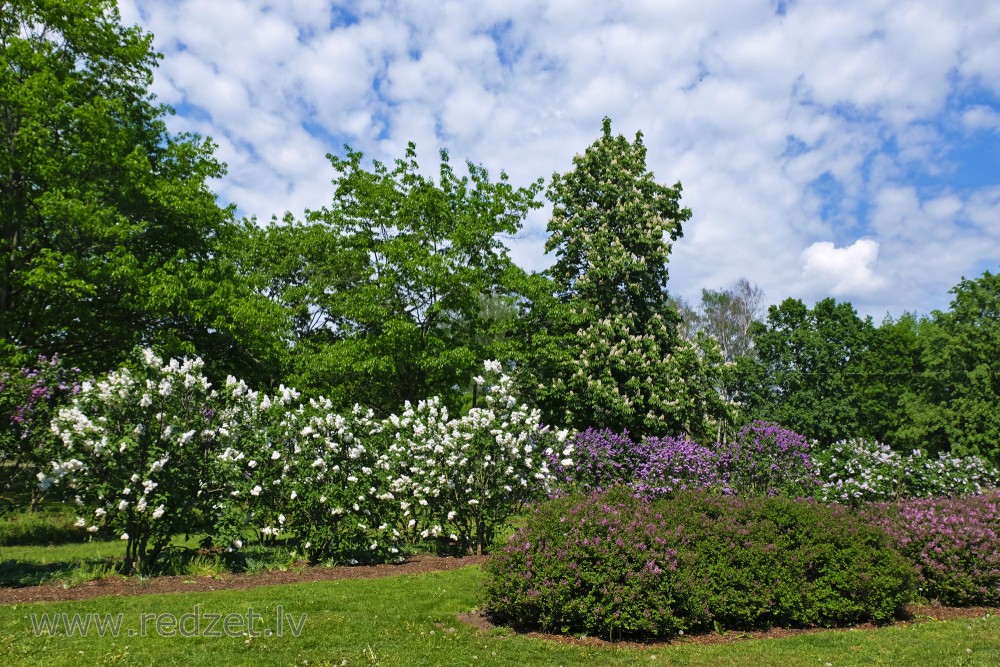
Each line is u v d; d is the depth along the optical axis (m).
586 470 12.73
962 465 16.19
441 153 19.05
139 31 17.88
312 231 19.81
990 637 5.94
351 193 19.31
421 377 18.38
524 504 9.83
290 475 8.94
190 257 18.33
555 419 17.50
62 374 10.27
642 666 4.92
